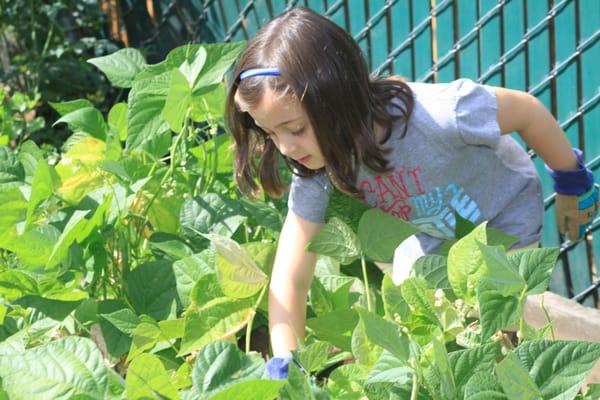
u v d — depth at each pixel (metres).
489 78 3.01
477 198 2.05
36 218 2.16
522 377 1.29
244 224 2.34
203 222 2.22
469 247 1.56
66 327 2.01
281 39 1.77
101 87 4.70
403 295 1.63
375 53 3.34
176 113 2.26
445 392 1.36
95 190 2.16
